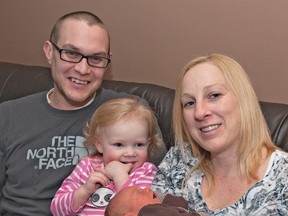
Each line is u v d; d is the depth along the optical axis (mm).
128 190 1162
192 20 1849
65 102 1592
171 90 1762
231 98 1158
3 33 2412
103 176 1442
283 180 1087
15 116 1602
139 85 1832
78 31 1522
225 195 1191
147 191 1167
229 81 1167
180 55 1909
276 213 1075
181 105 1292
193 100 1194
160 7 1921
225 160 1201
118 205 1123
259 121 1178
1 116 1604
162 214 1025
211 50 1824
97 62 1562
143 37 1993
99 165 1547
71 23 1534
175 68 1935
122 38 2049
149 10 1952
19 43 2377
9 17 2373
